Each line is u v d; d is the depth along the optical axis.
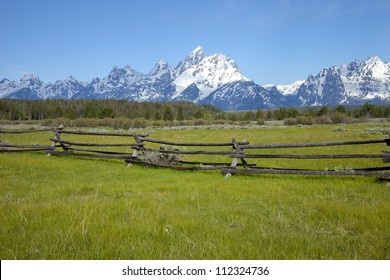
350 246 4.79
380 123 69.81
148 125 89.88
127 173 12.59
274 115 140.38
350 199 7.76
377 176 9.81
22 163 14.43
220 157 18.08
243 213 6.71
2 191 8.96
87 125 90.25
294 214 6.53
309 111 114.94
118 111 168.62
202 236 5.19
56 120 92.06
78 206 6.76
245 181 10.24
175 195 8.38
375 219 5.96
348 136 28.92
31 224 5.62
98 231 5.21
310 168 13.52
